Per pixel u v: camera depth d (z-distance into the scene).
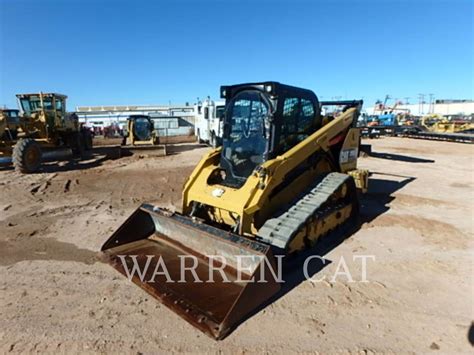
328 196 4.12
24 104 14.25
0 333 2.73
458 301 3.21
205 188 4.25
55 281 3.61
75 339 2.67
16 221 5.73
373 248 4.46
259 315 2.99
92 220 5.77
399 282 3.58
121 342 2.63
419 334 2.73
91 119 45.28
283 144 4.39
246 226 3.63
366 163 12.15
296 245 3.84
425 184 8.51
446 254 4.29
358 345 2.60
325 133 4.79
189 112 47.97
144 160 13.92
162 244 4.29
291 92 4.43
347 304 3.16
